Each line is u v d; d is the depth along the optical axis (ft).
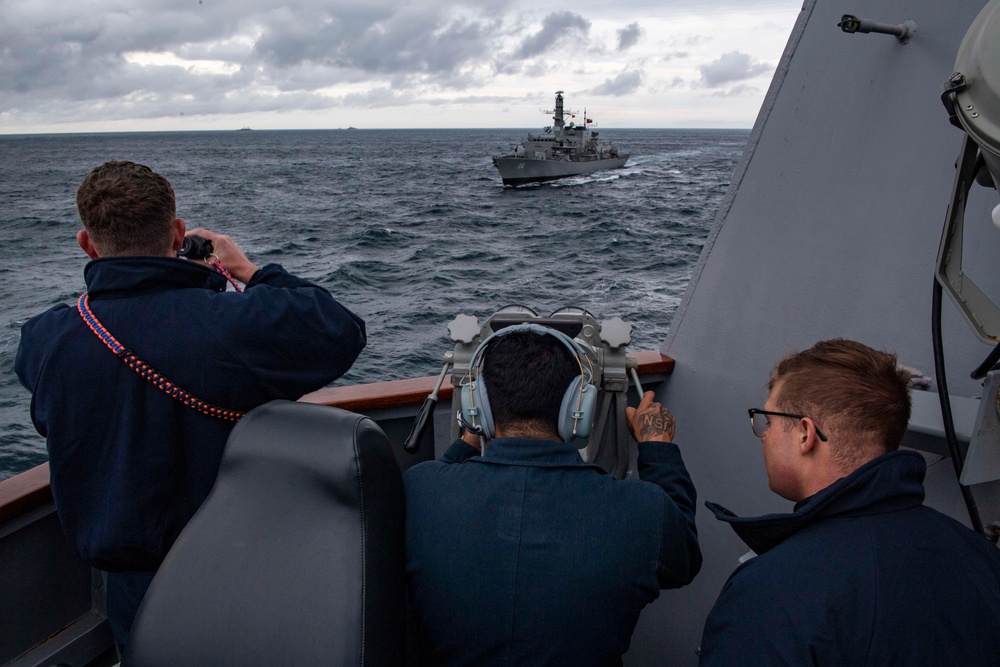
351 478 2.93
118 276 3.56
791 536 2.74
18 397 28.25
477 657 2.99
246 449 3.17
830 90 4.62
